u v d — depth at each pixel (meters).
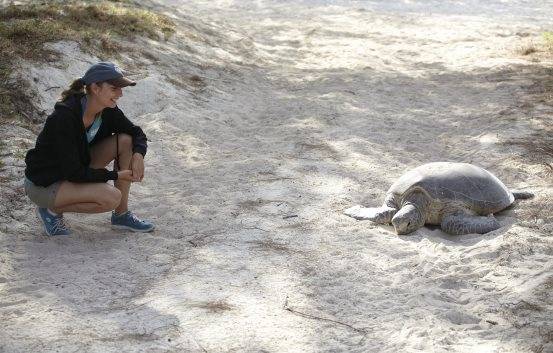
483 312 4.73
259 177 7.51
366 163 7.98
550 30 16.44
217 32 14.56
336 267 5.45
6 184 6.87
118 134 5.95
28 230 6.03
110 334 4.42
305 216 6.49
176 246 5.84
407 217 6.08
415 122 9.70
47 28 10.66
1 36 10.10
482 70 12.66
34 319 4.59
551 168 7.51
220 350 4.27
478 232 6.04
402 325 4.58
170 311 4.74
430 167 6.54
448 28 17.14
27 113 8.74
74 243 5.82
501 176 7.46
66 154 5.42
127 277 5.26
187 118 9.50
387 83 12.06
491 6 20.67
